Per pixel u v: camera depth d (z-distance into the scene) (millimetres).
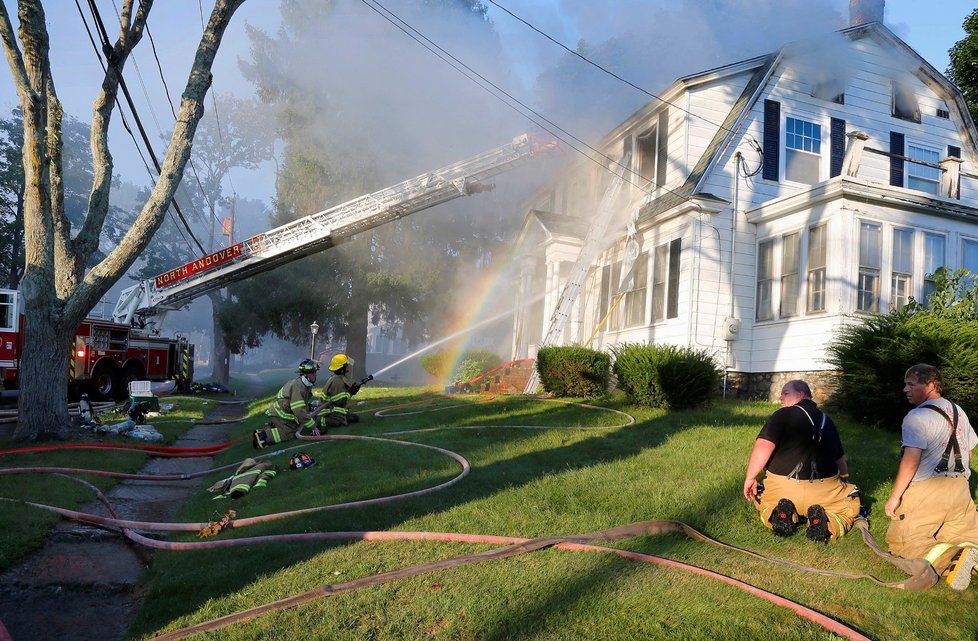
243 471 6281
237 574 3607
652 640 2732
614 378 12648
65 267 8266
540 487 5258
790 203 11312
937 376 3844
